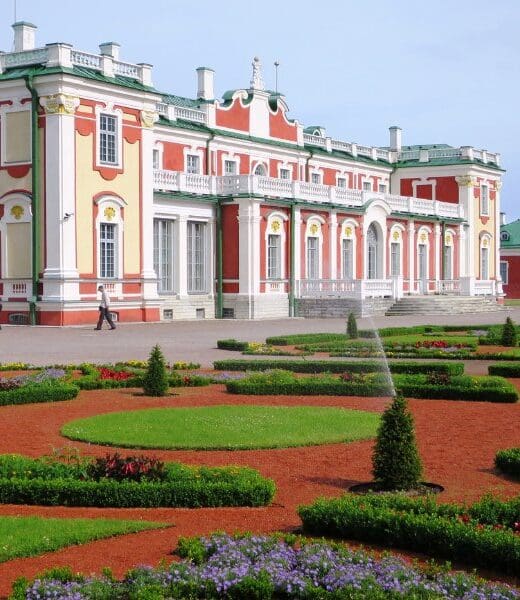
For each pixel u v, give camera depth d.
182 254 45.75
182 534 9.60
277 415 16.88
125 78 41.78
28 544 8.99
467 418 16.95
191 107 52.50
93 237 39.88
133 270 41.84
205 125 51.28
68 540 9.20
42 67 38.69
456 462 13.12
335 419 16.45
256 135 55.22
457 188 68.75
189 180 46.22
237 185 47.47
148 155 42.59
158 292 44.50
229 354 28.11
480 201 70.62
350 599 7.41
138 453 13.58
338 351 28.92
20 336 33.78
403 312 51.88
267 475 12.32
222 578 7.76
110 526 9.70
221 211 47.94
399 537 8.95
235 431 15.17
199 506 10.72
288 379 20.48
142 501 10.70
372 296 50.53
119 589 7.65
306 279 50.41
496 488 11.59
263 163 55.81
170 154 48.75
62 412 17.31
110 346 30.17
